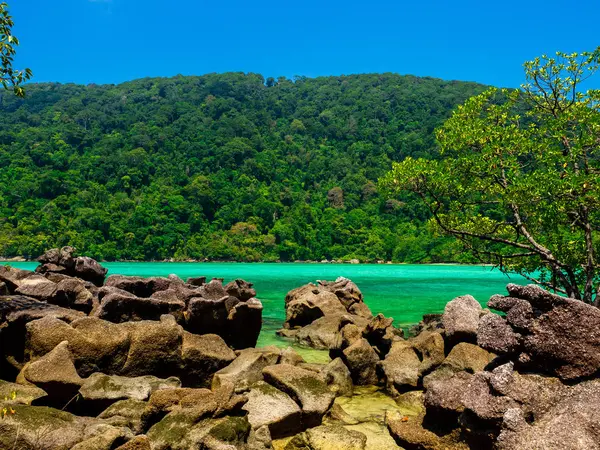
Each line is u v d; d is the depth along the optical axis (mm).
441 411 7480
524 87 15391
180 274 69875
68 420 6688
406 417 9016
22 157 147875
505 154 14750
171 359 9883
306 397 8672
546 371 6469
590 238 13430
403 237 122938
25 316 9461
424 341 11492
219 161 165250
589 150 13289
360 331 13672
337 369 11211
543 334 6473
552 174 12570
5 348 9273
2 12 9039
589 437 5312
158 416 7285
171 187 144000
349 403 10312
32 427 6215
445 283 54594
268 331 20422
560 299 6512
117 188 143250
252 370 10023
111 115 199000
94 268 19203
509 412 5816
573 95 14867
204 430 6707
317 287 25422
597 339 6262
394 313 27078
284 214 142625
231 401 7340
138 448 5996
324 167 175250
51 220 114375
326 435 7766
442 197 15578
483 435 6223
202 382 10359
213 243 121938
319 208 148500
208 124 190875
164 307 12578
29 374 7871
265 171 166125
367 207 145750
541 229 15336
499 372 6438
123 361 9273
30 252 105250
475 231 15820
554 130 13977
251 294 16938
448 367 9688
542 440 5379
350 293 23000
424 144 176250
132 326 9789
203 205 140250
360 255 123750
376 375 11828
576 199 12398
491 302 7105
